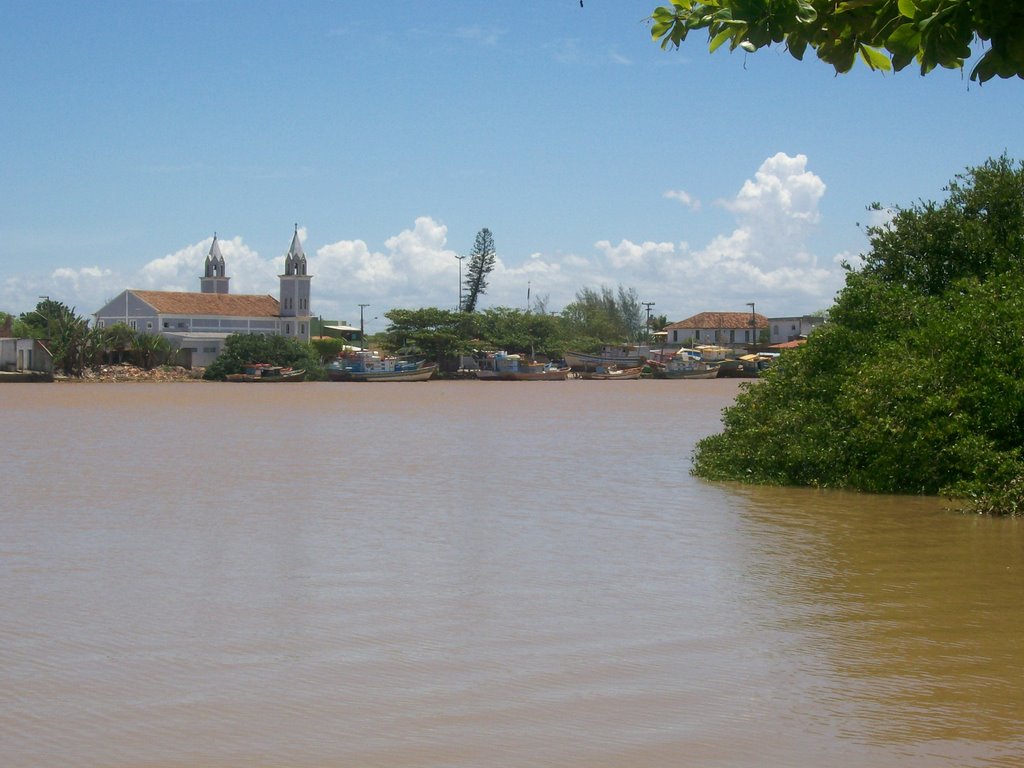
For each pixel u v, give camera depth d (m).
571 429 41.41
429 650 9.82
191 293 141.12
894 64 4.42
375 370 124.44
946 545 14.92
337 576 13.07
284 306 145.25
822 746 7.45
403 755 7.33
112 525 17.00
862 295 23.09
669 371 130.75
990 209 24.16
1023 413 18.89
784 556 14.20
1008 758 7.21
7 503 19.58
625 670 9.18
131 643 10.12
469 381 129.38
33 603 11.70
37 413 54.72
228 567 13.61
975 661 9.38
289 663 9.44
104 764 7.18
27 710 8.25
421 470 25.50
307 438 36.81
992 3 4.14
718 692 8.59
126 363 124.62
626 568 13.47
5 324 130.12
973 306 19.89
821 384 22.55
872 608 11.30
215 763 7.20
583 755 7.32
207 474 24.66
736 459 23.22
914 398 19.58
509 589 12.30
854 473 20.98
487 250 146.00
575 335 157.25
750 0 4.45
